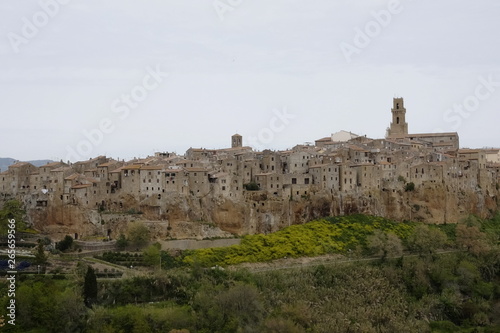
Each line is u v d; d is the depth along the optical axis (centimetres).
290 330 18575
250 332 18588
